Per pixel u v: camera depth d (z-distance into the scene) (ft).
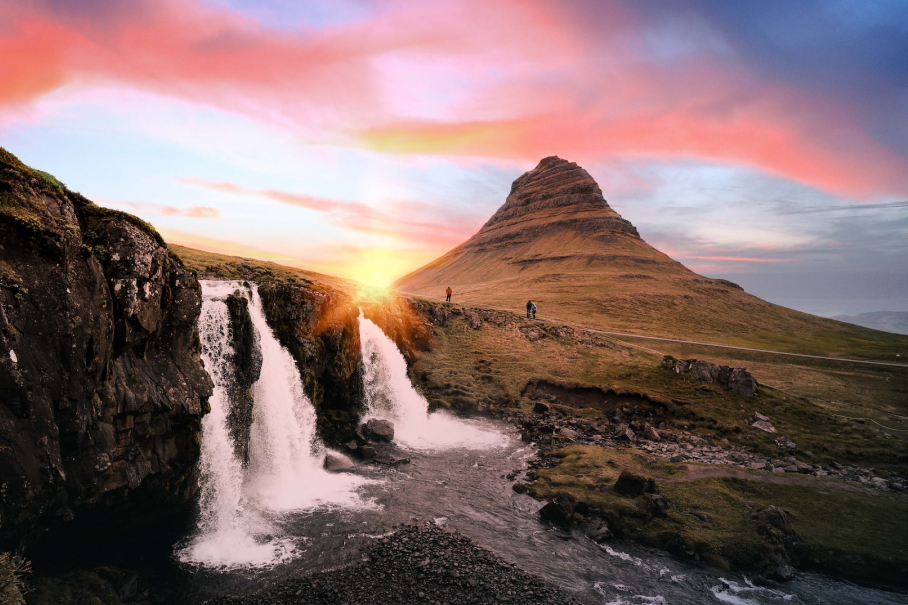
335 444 118.52
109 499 58.29
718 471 103.35
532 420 145.89
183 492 71.05
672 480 98.53
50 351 49.88
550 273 572.51
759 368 241.55
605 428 141.38
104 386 56.29
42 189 53.47
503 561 72.54
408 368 170.81
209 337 86.28
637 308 416.67
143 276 62.59
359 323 150.61
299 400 111.34
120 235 60.85
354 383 139.54
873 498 93.50
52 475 48.85
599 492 92.94
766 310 483.51
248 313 97.04
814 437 130.62
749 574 72.64
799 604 66.23
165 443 67.31
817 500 91.71
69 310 51.67
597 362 190.29
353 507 88.17
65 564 58.59
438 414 152.25
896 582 71.61
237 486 86.63
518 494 96.78
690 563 75.10
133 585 60.75
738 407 148.46
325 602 61.31
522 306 395.34
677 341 298.15
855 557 75.56
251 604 60.23
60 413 50.78
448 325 221.05
